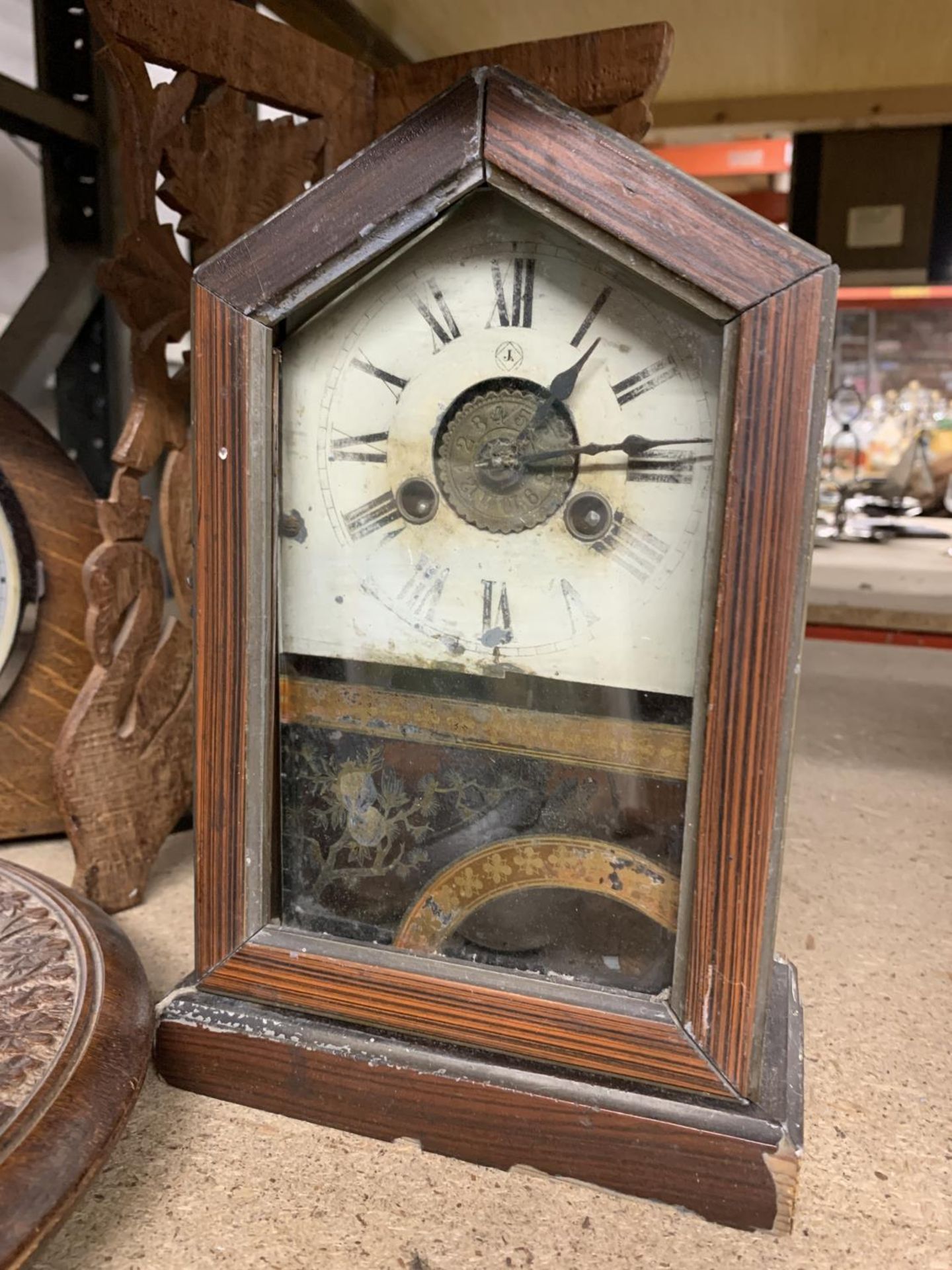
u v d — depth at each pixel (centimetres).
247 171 81
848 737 130
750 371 46
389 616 58
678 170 47
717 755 50
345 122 88
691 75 120
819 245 159
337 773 60
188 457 87
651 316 50
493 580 55
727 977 52
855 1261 50
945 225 154
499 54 84
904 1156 57
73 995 58
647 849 55
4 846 96
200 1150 57
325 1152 57
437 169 50
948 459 179
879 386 185
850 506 179
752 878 51
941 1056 65
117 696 82
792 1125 53
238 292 53
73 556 94
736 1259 50
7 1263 42
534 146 48
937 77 121
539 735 56
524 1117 55
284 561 59
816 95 127
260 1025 60
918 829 102
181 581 88
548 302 52
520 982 56
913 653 175
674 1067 54
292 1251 49
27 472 91
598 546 53
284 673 60
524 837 57
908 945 79
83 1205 52
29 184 182
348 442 57
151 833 85
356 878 61
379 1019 59
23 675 93
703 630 50
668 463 51
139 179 75
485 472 54
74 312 121
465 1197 54
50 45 116
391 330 55
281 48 80
